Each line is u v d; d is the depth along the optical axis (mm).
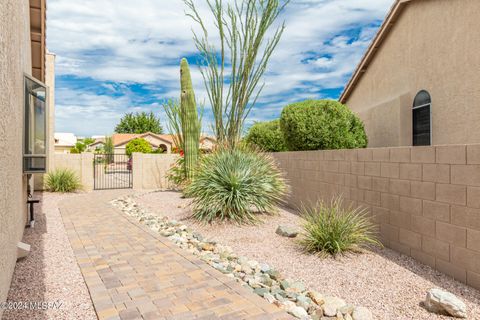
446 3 8258
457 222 3773
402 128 9930
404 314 3107
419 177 4395
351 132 9281
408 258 4551
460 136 7789
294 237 5699
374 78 12273
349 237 4809
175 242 5629
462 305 3000
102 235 6016
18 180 4559
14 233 3990
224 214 6824
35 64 9414
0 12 2709
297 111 9117
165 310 3096
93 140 58312
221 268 4297
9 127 3363
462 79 7742
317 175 7434
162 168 15367
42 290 3602
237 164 7125
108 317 2959
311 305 3281
